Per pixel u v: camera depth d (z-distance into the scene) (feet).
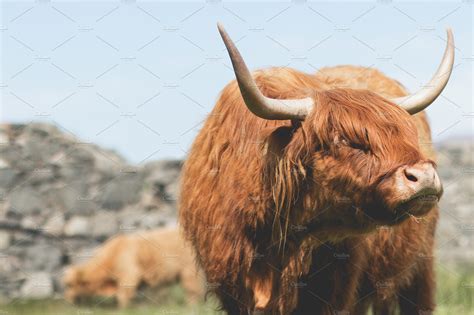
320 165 18.17
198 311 33.37
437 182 17.01
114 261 49.26
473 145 61.05
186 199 21.33
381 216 17.72
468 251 53.67
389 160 17.46
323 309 19.85
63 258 55.16
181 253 48.37
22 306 41.04
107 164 58.23
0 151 55.06
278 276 19.31
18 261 53.98
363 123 17.85
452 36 20.49
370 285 23.07
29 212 55.16
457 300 34.32
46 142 56.34
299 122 18.44
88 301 49.08
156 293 48.57
